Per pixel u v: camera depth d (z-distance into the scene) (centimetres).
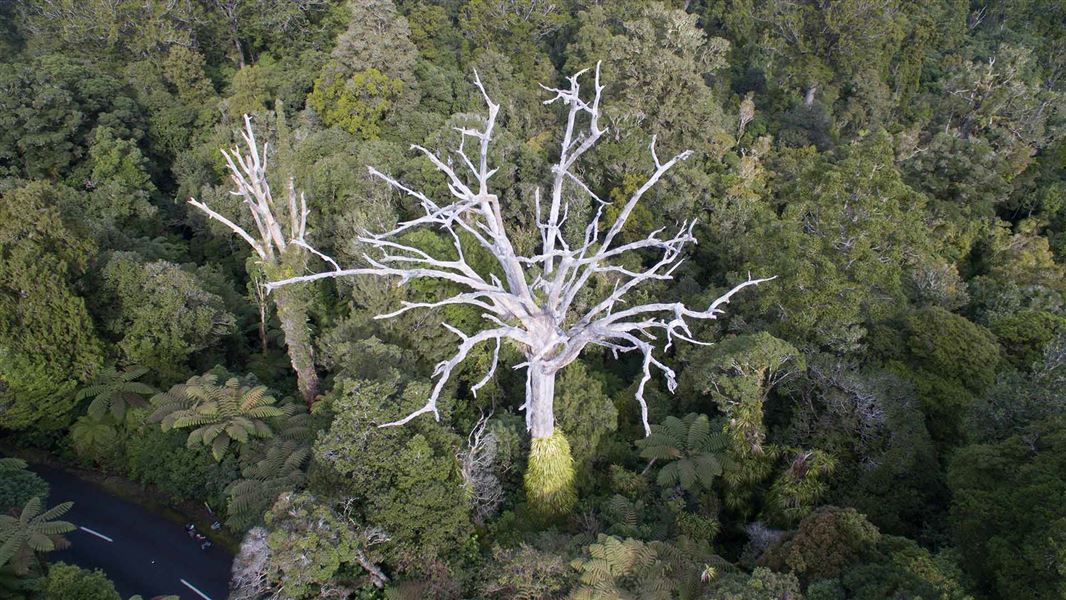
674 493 2431
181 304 3028
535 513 2306
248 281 3881
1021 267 4378
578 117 5322
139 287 3028
